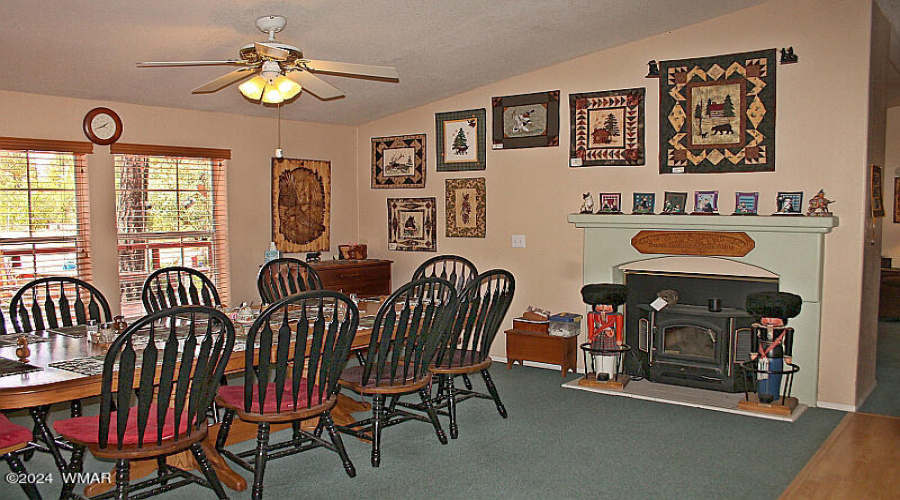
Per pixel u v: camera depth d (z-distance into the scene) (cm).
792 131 438
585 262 511
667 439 379
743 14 448
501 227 569
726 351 453
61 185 458
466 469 337
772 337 416
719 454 356
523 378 515
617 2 398
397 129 625
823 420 410
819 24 425
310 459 352
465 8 375
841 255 427
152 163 507
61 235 459
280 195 586
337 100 548
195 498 306
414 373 353
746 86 450
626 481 321
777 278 446
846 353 429
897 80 650
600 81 508
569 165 528
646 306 491
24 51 362
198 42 376
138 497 275
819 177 431
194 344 263
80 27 337
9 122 427
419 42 428
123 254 493
